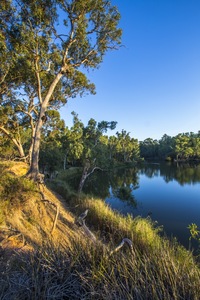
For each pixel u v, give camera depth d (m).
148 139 120.81
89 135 46.09
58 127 21.25
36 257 2.83
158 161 87.75
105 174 40.41
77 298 2.28
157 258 2.79
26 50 10.34
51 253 2.90
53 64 12.80
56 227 6.53
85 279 2.37
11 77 13.04
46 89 14.92
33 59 11.11
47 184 15.78
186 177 35.28
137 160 77.50
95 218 9.23
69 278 2.48
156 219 13.20
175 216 13.86
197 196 20.42
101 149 41.09
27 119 17.14
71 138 36.56
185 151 81.06
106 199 18.58
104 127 46.09
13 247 3.88
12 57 10.97
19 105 15.20
